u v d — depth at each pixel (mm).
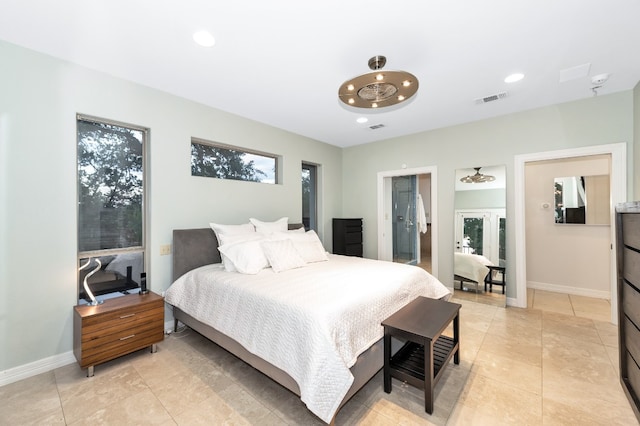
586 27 1912
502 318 3193
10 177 2049
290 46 2127
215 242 3182
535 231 4391
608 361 2256
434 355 2068
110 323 2168
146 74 2543
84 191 2510
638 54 2238
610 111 2969
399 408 1745
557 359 2295
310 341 1577
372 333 1910
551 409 1720
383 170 4754
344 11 1762
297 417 1684
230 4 1696
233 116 3508
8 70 2045
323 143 4871
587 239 4020
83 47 2127
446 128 4078
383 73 1894
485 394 1865
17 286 2076
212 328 2393
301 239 3295
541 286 4359
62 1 1652
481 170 3793
